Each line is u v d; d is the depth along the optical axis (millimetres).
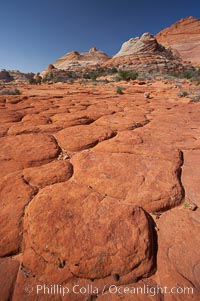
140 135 4531
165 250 1920
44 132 4945
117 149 3746
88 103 9445
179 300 1546
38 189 2645
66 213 2139
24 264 1804
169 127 5246
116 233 1939
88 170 3018
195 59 70312
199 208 2422
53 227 1989
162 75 33750
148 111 7527
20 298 1590
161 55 50438
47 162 3430
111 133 4637
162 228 2154
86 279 1681
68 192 2500
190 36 85562
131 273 1713
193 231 2105
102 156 3479
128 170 3010
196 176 3014
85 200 2348
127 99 11070
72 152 3846
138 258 1776
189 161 3455
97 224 2021
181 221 2232
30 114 6691
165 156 3482
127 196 2502
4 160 3393
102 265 1732
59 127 5258
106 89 17828
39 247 1865
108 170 3006
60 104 8961
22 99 10516
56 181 2809
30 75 75188
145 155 3521
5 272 1763
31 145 3975
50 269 1735
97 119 6359
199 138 4426
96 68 53062
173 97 11727
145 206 2395
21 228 2084
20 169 3168
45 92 16344
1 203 2367
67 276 1690
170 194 2533
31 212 2166
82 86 22672
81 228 1978
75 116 6219
